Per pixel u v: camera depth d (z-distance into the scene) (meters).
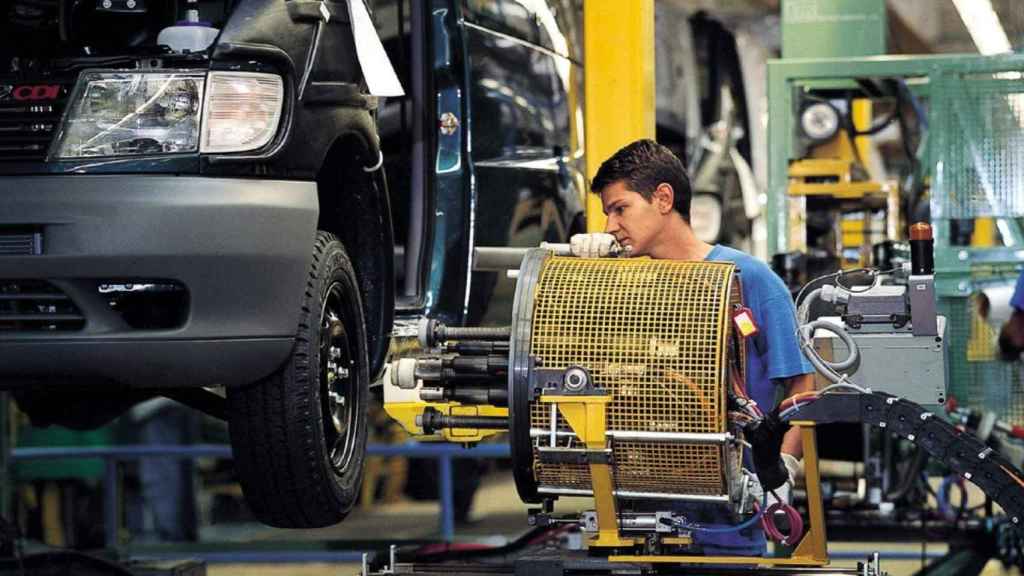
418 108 12.51
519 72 13.79
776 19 32.00
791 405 8.64
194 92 9.89
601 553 8.98
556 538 16.22
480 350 8.97
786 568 8.99
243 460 10.70
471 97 12.50
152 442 26.81
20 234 9.59
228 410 10.59
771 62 21.72
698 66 31.81
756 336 9.88
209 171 9.80
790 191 21.78
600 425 8.23
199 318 9.77
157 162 9.73
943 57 20.81
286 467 10.62
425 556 15.02
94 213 9.54
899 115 22.78
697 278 8.57
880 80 22.59
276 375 10.39
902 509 20.00
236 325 9.85
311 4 10.55
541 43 14.56
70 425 13.50
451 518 20.78
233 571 22.17
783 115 21.78
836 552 19.92
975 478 8.52
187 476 26.27
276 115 10.02
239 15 10.18
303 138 10.23
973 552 19.28
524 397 8.42
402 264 12.95
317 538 26.09
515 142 13.47
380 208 11.74
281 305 10.05
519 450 8.55
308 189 10.23
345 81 10.95
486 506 28.45
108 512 21.08
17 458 20.94
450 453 20.59
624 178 10.18
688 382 8.28
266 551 20.84
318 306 10.52
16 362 9.73
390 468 28.55
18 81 9.96
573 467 8.55
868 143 25.61
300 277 10.15
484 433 10.39
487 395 8.85
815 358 8.84
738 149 32.06
